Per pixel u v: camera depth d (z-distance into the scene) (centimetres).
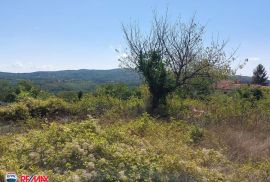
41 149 982
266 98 2228
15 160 919
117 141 1118
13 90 2820
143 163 910
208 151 1102
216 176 923
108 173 842
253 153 1156
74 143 978
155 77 1825
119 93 2236
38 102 1803
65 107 1825
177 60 1898
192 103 1933
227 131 1413
